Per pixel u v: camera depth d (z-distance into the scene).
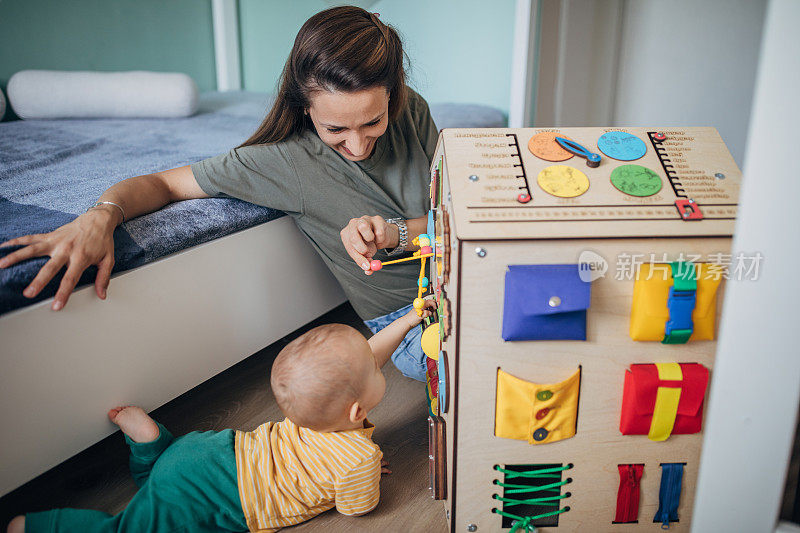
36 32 2.01
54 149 1.53
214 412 1.25
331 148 1.18
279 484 0.95
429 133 1.32
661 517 0.90
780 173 0.54
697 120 2.12
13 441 0.89
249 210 1.19
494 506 0.89
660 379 0.80
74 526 0.90
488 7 2.08
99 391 1.00
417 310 1.09
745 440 0.61
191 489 0.93
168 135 1.72
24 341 0.87
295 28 2.41
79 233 0.90
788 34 0.51
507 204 0.79
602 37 2.16
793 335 0.57
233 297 1.21
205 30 2.55
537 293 0.76
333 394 0.92
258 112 2.08
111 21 2.21
